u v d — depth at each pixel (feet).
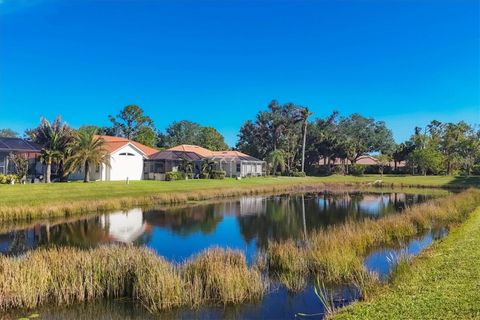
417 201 120.37
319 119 310.24
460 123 301.22
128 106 315.37
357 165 277.03
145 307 30.45
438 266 34.35
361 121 350.23
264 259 42.16
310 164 297.12
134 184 127.85
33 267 32.17
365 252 47.62
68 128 126.72
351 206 108.17
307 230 70.49
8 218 71.61
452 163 278.26
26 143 127.85
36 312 29.58
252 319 28.73
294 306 30.91
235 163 220.23
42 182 119.65
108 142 156.15
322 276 37.60
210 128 371.15
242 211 95.61
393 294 28.40
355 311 25.66
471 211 75.05
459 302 24.90
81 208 83.05
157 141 385.70
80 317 28.78
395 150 302.45
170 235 64.69
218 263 34.86
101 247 40.70
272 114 303.27
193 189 126.72
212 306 30.94
